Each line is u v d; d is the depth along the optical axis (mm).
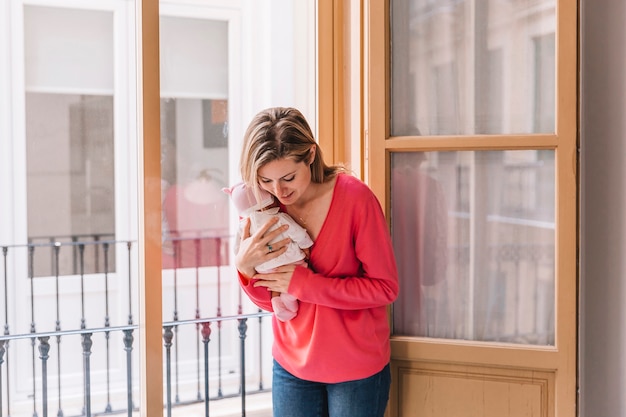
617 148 1686
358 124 1791
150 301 1644
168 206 3078
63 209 3389
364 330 1489
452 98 1707
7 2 3152
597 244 1762
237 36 3125
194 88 3051
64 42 3320
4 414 3104
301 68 2971
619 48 1669
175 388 3189
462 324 1714
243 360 2701
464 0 1697
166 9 2965
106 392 3301
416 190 1723
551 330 1665
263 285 1486
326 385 1539
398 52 1715
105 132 3443
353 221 1474
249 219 1487
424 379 1703
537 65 1657
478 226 1703
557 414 1612
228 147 3164
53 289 3340
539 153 1658
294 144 1366
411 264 1729
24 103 3244
